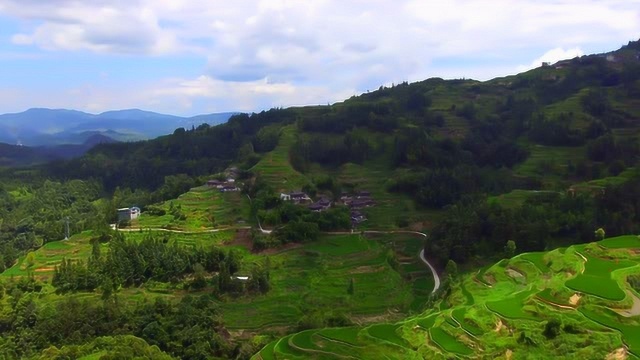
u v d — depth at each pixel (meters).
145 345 91.69
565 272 88.81
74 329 103.25
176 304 114.75
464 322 77.62
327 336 84.69
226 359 98.12
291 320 111.75
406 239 169.75
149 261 135.25
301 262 141.38
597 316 71.62
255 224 171.62
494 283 97.69
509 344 68.31
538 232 139.75
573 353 63.31
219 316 111.81
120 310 109.00
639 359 61.41
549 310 74.88
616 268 87.81
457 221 152.75
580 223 144.12
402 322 87.38
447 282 111.75
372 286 125.06
